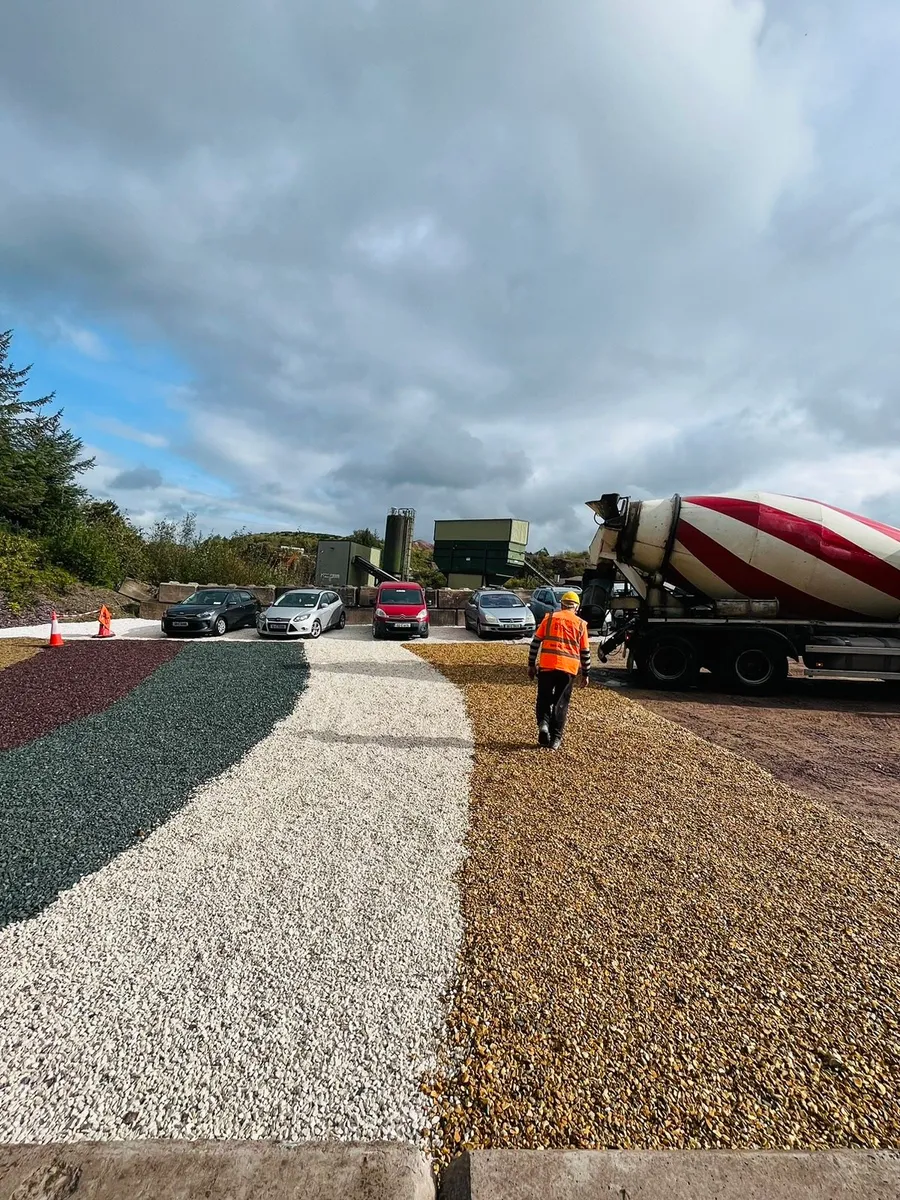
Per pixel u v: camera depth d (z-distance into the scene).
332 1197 1.66
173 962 2.76
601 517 11.43
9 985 2.61
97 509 29.77
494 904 3.28
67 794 4.78
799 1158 1.79
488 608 18.94
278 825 4.27
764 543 10.27
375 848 3.92
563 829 4.24
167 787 4.97
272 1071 2.15
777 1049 2.28
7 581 19.30
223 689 8.95
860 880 3.61
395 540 29.67
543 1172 1.73
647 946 2.91
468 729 6.96
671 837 4.14
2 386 24.73
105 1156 1.78
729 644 10.70
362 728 6.95
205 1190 1.67
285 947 2.88
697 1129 1.92
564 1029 2.36
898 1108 2.02
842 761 6.49
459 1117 1.97
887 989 2.63
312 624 17.59
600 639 19.47
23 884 3.43
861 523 10.35
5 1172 1.72
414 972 2.70
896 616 10.52
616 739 6.61
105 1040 2.30
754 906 3.29
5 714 7.33
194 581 28.06
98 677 9.74
